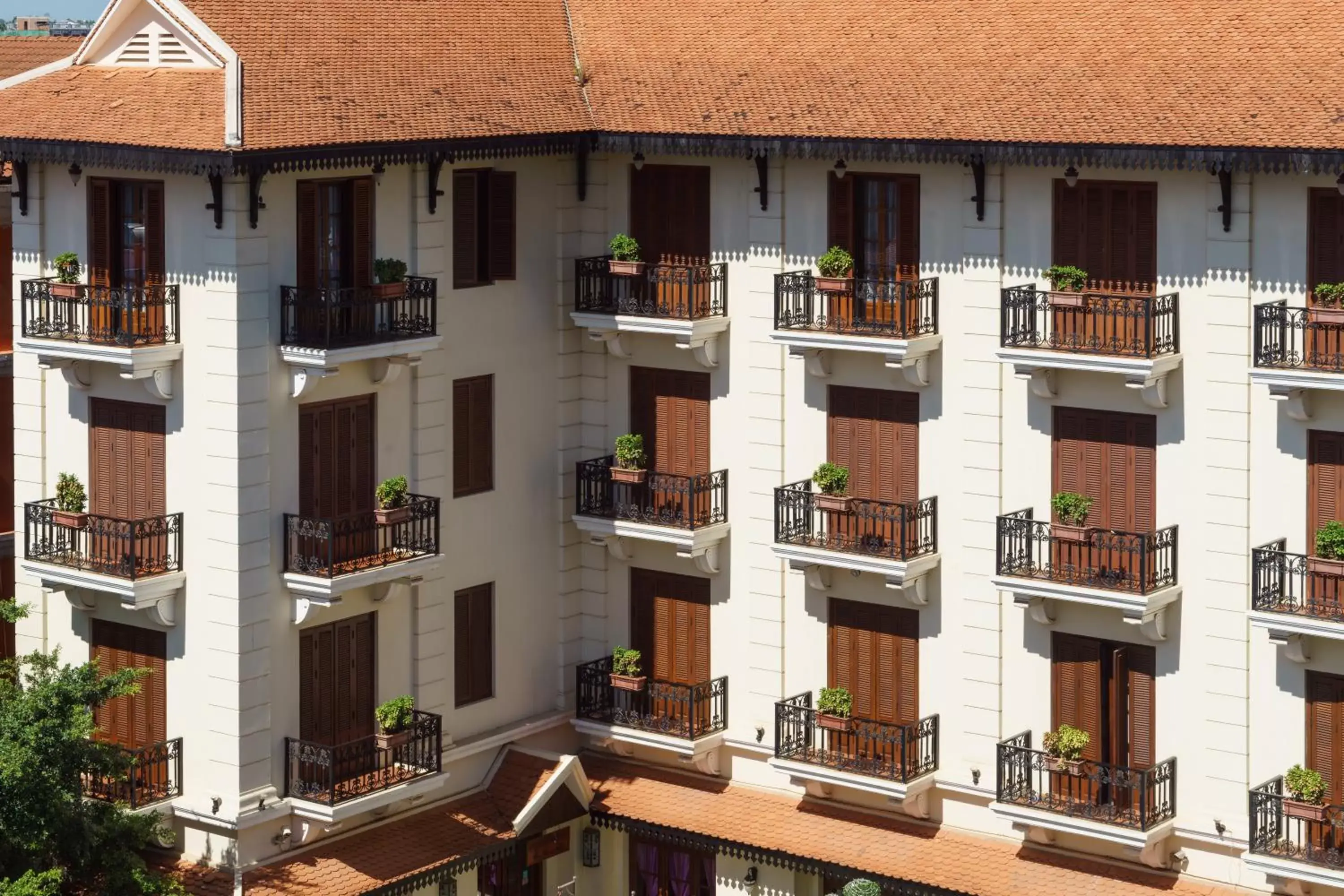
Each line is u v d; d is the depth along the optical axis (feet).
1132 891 155.84
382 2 172.24
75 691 149.79
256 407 155.33
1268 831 148.66
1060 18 161.79
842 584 168.45
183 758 160.04
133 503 161.38
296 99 157.28
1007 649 161.27
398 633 167.53
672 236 174.29
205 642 157.69
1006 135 153.28
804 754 168.25
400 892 162.71
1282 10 153.48
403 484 161.89
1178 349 151.94
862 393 166.09
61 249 163.43
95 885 153.58
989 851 162.61
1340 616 145.18
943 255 161.27
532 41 179.11
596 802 177.17
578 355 179.93
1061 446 157.58
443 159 163.12
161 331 156.97
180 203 155.43
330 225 159.74
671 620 178.19
